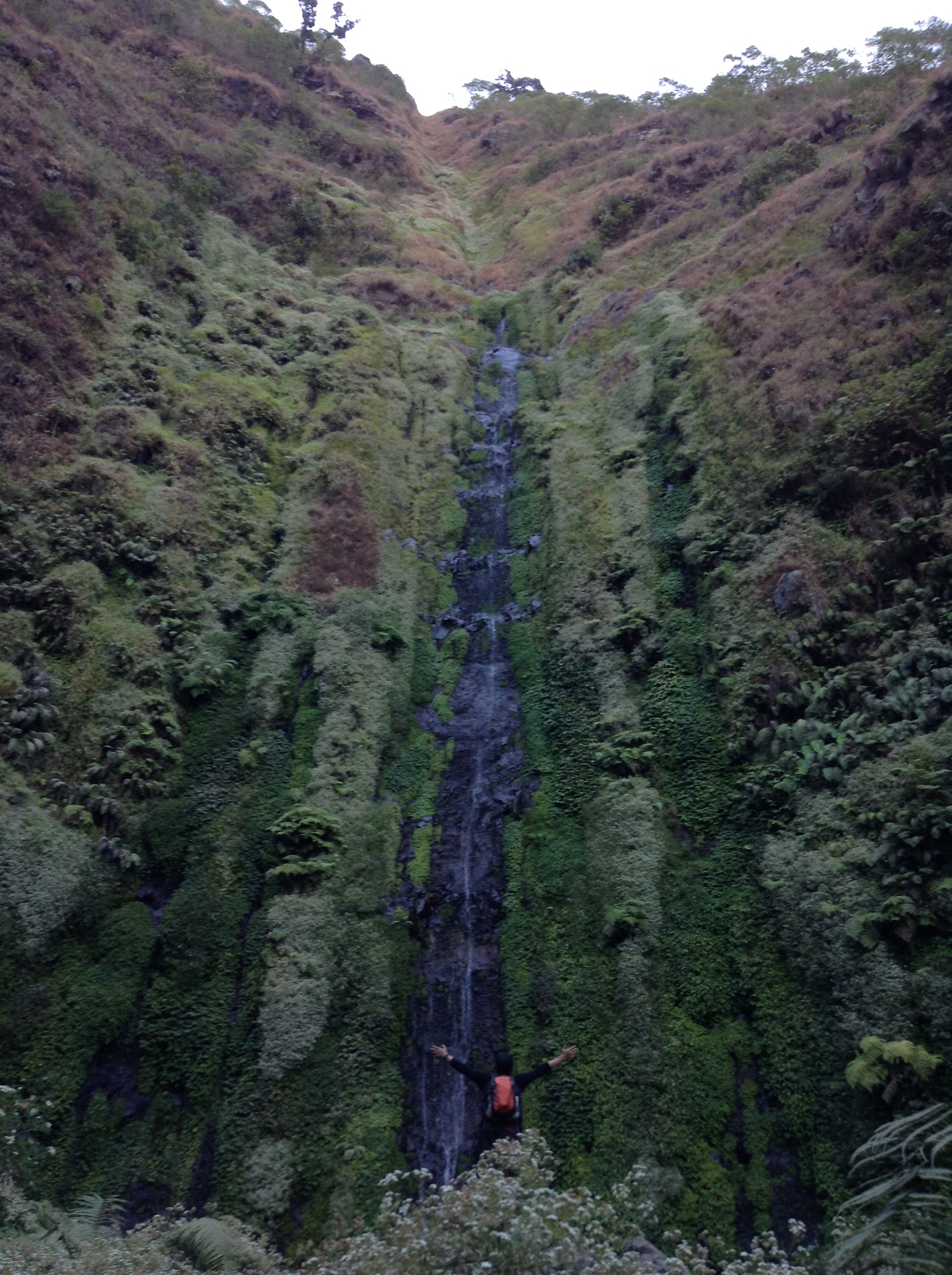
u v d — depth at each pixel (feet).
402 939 51.90
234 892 52.44
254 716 63.10
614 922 47.83
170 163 122.52
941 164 80.59
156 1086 44.45
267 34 187.21
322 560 76.84
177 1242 33.40
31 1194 39.06
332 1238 36.09
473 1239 23.48
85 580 64.49
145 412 80.33
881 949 39.40
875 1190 22.81
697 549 67.56
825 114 130.62
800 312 81.66
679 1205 36.94
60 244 90.12
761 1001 42.55
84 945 49.03
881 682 49.47
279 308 110.93
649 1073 41.81
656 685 61.46
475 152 216.74
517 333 126.21
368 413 96.17
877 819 43.65
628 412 91.45
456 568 83.92
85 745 56.85
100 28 149.18
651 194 139.44
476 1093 44.65
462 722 67.62
